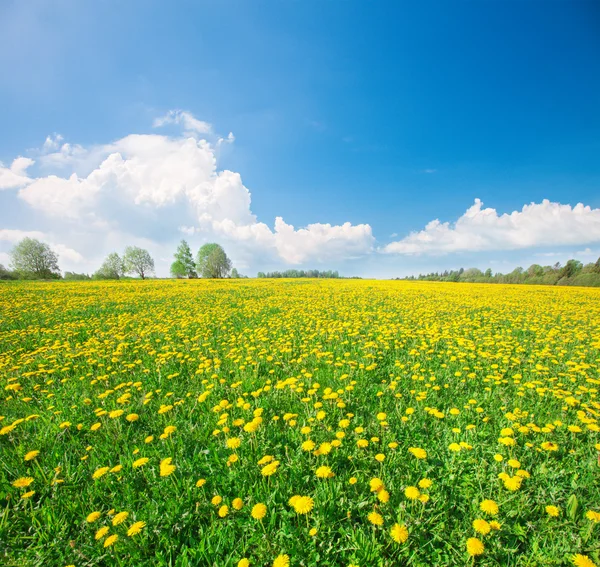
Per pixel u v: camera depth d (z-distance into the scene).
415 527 2.27
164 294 20.47
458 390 4.78
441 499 2.54
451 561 2.07
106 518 2.47
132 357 6.77
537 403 4.24
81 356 6.73
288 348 6.86
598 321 10.52
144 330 8.98
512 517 2.40
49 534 2.35
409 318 10.94
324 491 2.60
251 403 4.35
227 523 2.38
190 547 2.26
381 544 2.15
